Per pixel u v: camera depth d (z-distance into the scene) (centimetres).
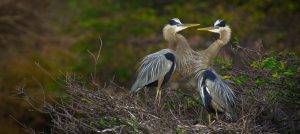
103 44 2494
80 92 1091
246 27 2452
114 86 1256
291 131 1102
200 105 1167
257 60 1179
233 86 1170
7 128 2141
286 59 1180
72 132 1091
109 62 2361
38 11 2692
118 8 2725
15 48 2520
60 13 2750
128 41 2508
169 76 1259
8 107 2164
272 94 1084
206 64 1219
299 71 1128
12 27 2606
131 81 2294
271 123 1115
